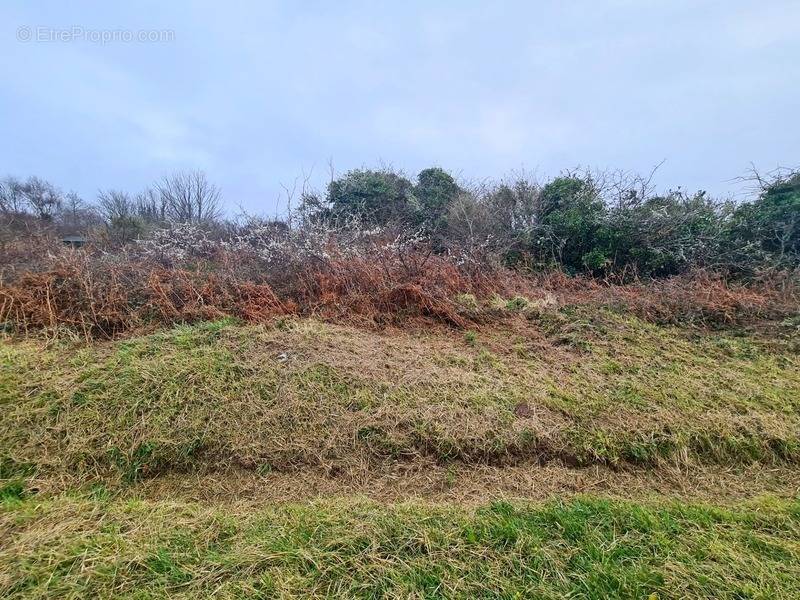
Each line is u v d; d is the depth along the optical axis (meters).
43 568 1.86
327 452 2.72
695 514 2.22
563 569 1.86
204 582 1.80
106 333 4.13
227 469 2.64
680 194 8.09
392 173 12.30
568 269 7.56
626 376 3.62
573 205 8.27
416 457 2.72
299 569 1.86
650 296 5.46
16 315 4.20
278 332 3.95
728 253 6.82
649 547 1.98
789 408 3.19
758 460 2.79
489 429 2.87
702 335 4.63
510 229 8.61
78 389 3.08
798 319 4.80
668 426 2.94
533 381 3.48
